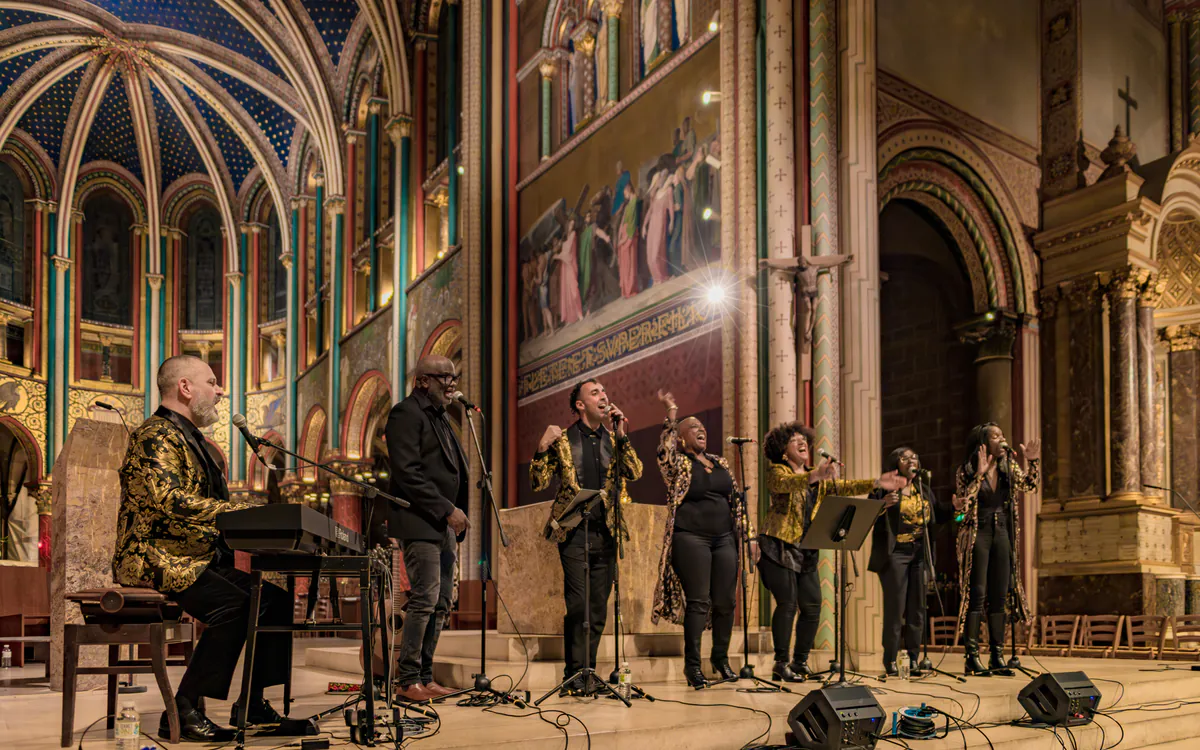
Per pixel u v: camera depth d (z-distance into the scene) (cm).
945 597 1289
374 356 2133
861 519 589
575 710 505
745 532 635
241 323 2972
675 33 1195
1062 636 1166
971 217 1255
